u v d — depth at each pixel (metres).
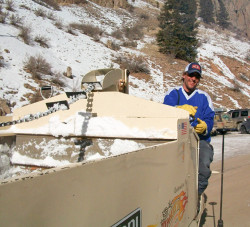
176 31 40.31
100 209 1.43
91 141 3.29
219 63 46.31
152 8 70.44
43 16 33.56
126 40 41.22
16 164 3.62
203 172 3.41
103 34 39.50
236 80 41.56
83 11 48.19
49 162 3.47
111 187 1.52
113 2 61.03
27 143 3.62
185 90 3.69
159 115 2.87
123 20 52.72
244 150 12.48
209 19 83.75
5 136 3.55
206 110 3.64
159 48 40.25
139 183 1.81
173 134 2.66
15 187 1.02
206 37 60.09
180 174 2.62
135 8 66.12
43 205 1.12
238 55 53.69
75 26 36.31
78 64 25.22
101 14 51.09
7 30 23.69
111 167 1.52
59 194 1.19
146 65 33.06
